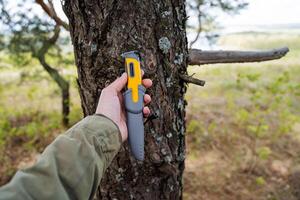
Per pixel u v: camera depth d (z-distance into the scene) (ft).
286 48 4.85
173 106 3.84
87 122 2.58
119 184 3.98
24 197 2.02
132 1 3.36
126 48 3.44
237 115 17.01
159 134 3.80
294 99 18.90
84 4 3.45
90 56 3.55
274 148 15.56
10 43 12.19
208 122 17.16
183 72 3.90
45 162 2.19
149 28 3.46
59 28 11.12
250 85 21.71
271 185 13.32
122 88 3.10
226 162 14.51
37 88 19.98
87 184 2.32
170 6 3.59
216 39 10.48
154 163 3.87
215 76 24.80
